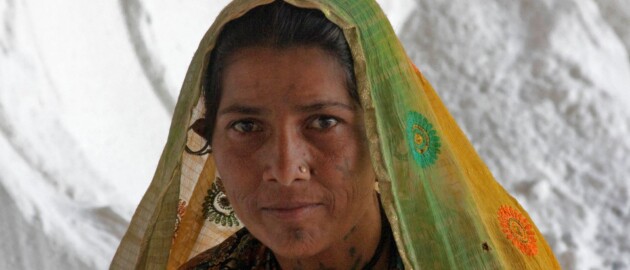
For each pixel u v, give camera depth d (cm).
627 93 559
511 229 158
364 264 152
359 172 139
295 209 137
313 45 134
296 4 132
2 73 441
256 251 164
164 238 156
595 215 466
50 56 463
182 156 152
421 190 139
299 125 135
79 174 434
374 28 139
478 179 158
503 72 561
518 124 527
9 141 426
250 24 136
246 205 140
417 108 142
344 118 136
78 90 462
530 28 593
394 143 138
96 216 413
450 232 142
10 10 457
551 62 566
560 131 525
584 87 552
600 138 522
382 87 139
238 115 137
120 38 488
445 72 561
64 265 377
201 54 143
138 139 468
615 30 599
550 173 496
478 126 527
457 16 590
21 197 393
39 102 447
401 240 136
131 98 476
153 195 154
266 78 134
